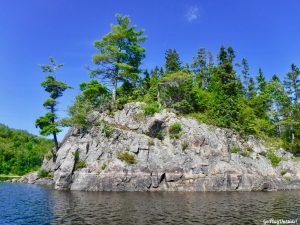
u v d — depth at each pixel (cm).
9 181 9319
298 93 8975
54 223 2870
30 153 13312
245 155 6266
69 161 6084
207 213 3269
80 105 6950
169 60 8594
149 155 5853
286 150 7356
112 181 5606
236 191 5553
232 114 6931
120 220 2944
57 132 8269
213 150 5988
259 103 8688
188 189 5556
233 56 9919
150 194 5012
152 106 6606
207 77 9156
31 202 4225
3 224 2889
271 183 5981
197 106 7338
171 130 6250
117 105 7062
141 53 7919
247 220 2925
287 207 3644
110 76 7569
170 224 2777
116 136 6191
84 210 3494
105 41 7638
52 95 8394
